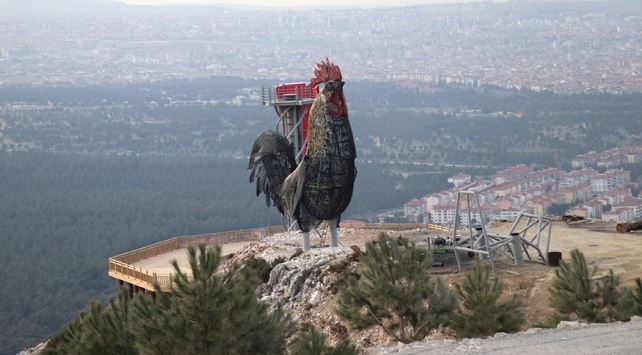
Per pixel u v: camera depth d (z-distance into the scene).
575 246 49.62
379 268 35.06
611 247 48.94
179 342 28.97
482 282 34.03
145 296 30.98
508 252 46.03
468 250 44.06
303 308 46.66
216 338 29.12
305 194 52.69
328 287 47.09
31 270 189.88
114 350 30.89
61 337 33.44
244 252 61.41
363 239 60.16
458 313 34.50
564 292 34.53
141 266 65.50
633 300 33.94
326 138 51.72
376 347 34.47
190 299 29.08
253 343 30.19
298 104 70.75
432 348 29.44
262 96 71.88
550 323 34.03
